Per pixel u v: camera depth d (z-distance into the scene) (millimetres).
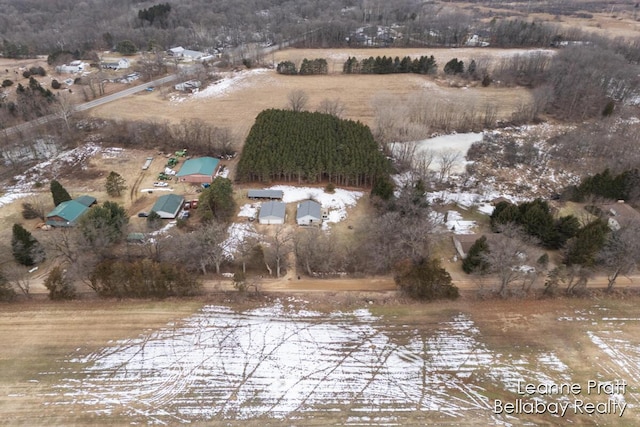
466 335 52812
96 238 60938
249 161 81688
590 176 82500
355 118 109250
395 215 64938
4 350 49875
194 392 46062
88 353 49844
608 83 121688
